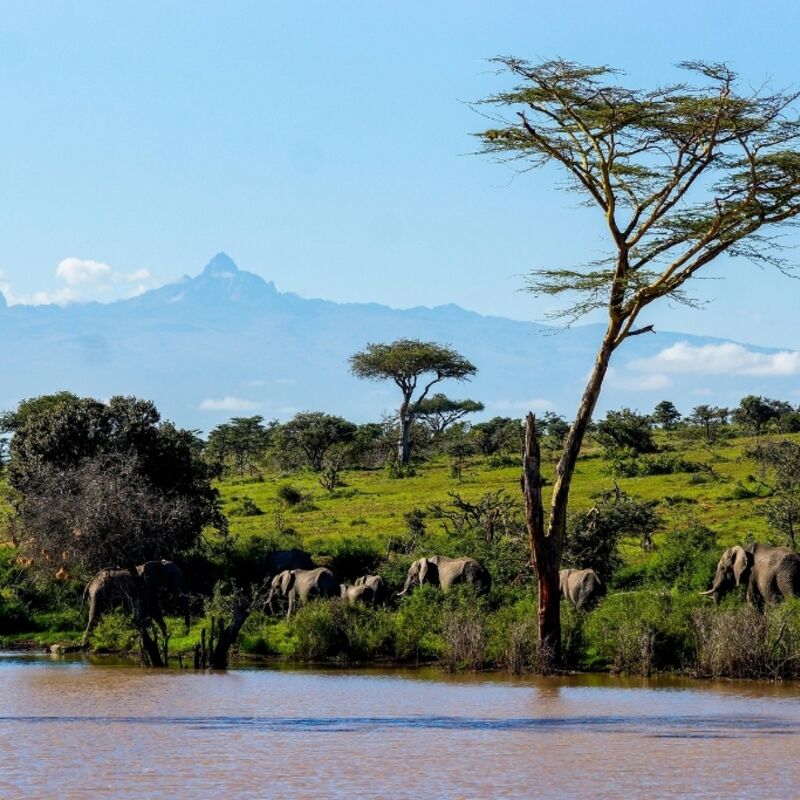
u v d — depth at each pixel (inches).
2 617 5649.6
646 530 6451.8
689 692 3604.8
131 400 6993.1
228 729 2832.2
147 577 5457.7
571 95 3969.0
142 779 2215.8
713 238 4094.5
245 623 5319.9
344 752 2509.8
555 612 4175.7
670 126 3969.0
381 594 5659.5
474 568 5782.5
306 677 4055.1
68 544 5354.3
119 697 3447.3
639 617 4303.6
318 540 7573.8
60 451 6624.0
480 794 2097.7
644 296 4084.6
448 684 3838.6
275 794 2092.8
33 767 2331.4
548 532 4180.6
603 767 2352.4
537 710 3196.4
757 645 3956.7
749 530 7514.8
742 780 2225.6
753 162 3978.8
